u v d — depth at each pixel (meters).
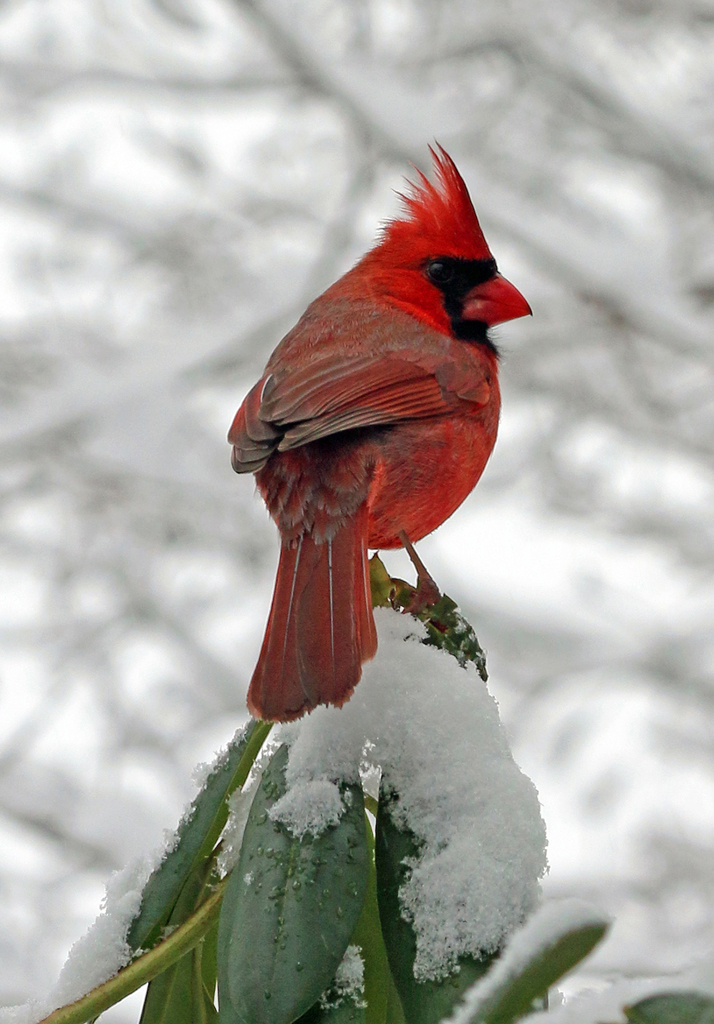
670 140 11.95
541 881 2.48
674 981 1.82
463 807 2.50
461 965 2.34
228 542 12.27
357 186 11.55
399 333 5.03
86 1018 2.62
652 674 11.52
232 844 2.79
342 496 4.37
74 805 10.42
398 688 2.69
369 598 3.57
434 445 4.77
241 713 11.65
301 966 2.37
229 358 11.80
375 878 2.74
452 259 5.50
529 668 11.64
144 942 2.73
